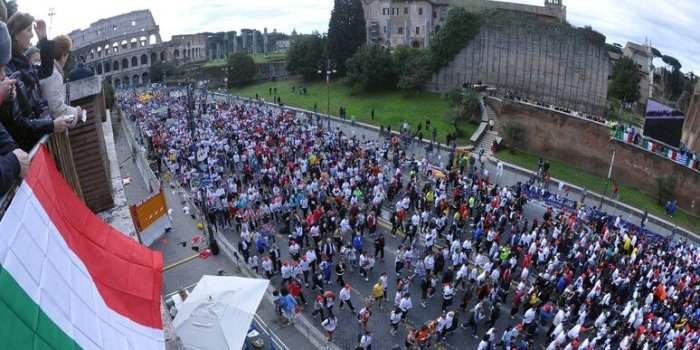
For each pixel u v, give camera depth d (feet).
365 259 86.99
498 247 90.79
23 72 23.25
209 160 136.77
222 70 355.97
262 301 78.79
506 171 157.38
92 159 43.24
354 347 71.00
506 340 67.46
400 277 87.92
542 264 89.92
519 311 80.38
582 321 73.92
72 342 15.75
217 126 186.19
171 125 188.14
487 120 192.75
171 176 133.69
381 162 152.56
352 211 104.32
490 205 109.09
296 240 93.97
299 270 81.76
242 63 330.34
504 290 80.59
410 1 295.69
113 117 183.83
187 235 99.14
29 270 14.56
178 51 424.87
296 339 70.38
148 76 402.31
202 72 357.61
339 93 267.80
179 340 33.50
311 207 109.19
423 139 186.50
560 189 142.41
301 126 187.11
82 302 18.19
